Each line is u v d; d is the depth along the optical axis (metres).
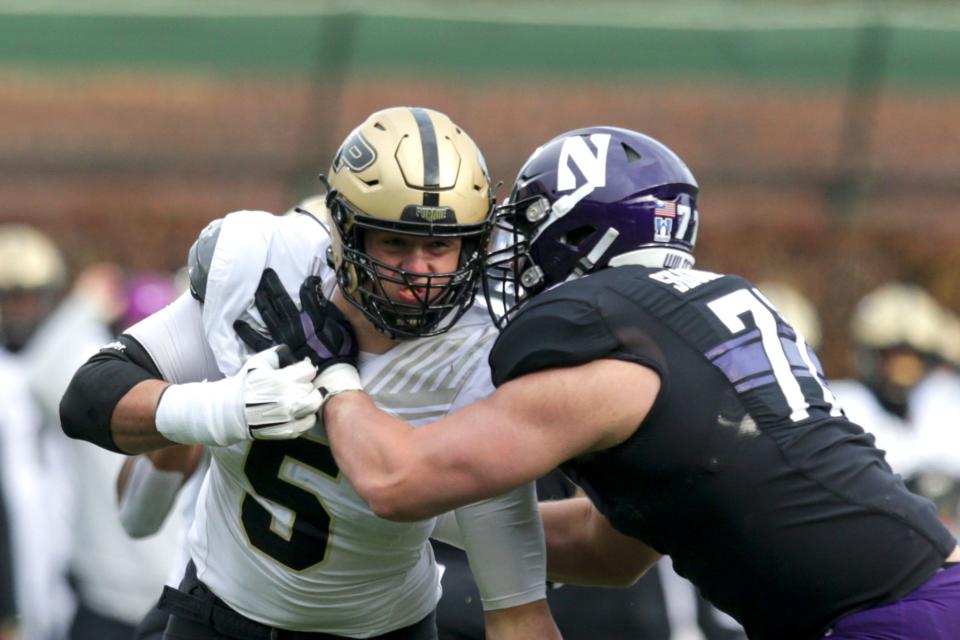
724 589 10.66
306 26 31.97
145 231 33.53
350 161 10.73
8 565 19.91
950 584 10.43
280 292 11.02
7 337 23.00
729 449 10.33
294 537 11.29
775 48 32.25
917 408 21.64
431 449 10.27
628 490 10.58
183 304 11.59
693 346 10.50
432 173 10.52
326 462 11.03
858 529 10.37
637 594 17.20
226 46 32.19
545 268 11.57
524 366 10.35
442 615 14.83
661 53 32.31
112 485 19.45
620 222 11.36
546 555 12.57
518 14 32.25
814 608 10.38
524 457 10.20
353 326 11.02
